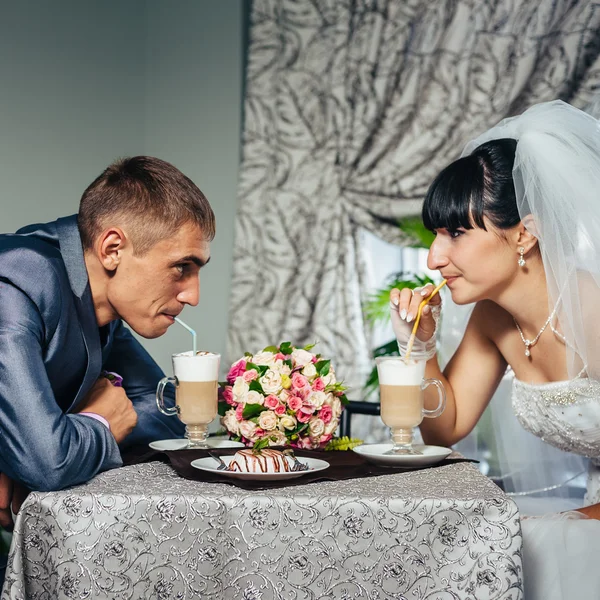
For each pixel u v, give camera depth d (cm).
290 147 402
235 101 427
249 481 134
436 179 181
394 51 387
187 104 439
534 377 198
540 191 174
